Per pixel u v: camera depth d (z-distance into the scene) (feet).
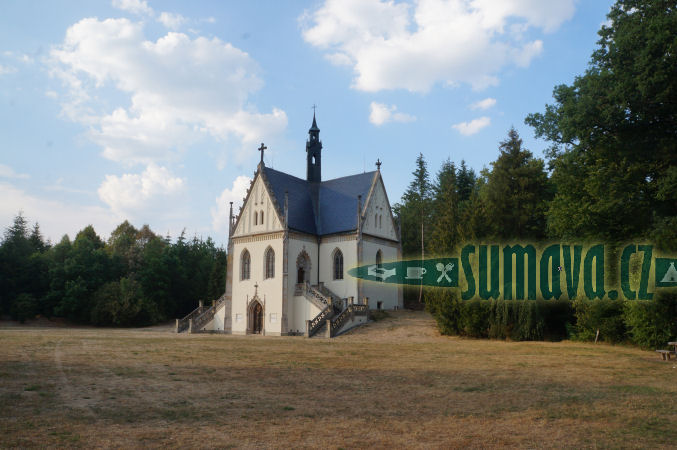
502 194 157.07
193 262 334.03
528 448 33.94
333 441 35.19
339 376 67.00
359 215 197.98
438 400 50.47
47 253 297.12
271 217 198.49
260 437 36.06
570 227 126.21
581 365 80.07
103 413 42.80
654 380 64.39
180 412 43.80
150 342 124.77
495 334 134.21
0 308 259.39
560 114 122.31
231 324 204.95
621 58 108.37
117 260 299.99
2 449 31.83
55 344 109.70
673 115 106.63
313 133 236.22
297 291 192.85
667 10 106.42
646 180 115.65
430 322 170.50
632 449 33.65
